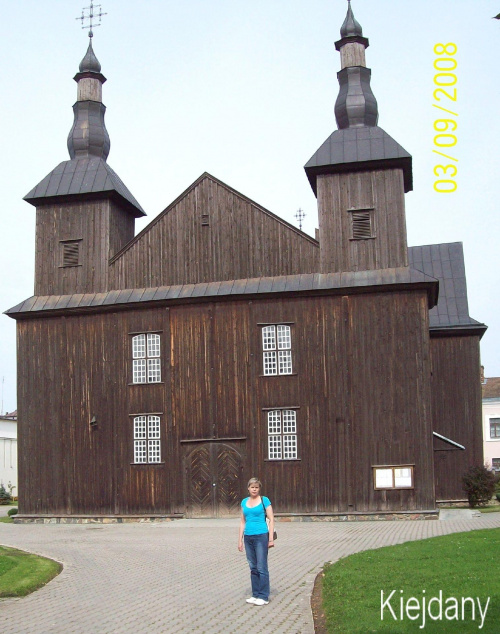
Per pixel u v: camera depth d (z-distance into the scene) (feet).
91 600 49.78
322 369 105.81
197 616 44.24
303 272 109.19
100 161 123.54
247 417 107.45
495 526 82.79
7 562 63.26
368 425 103.50
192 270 113.09
